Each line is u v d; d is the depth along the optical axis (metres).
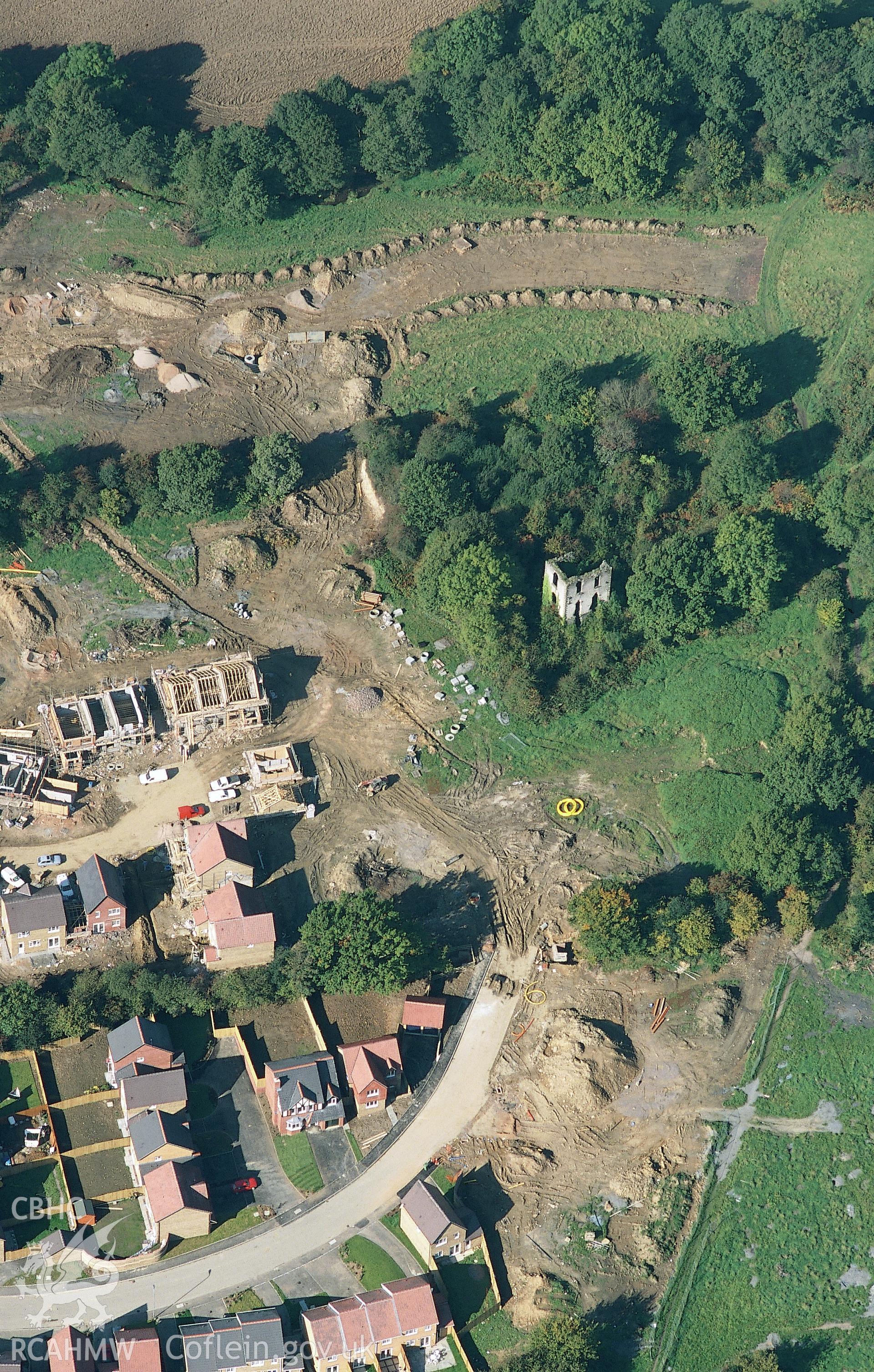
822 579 165.25
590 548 167.88
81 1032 133.50
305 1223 125.44
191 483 167.50
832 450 176.50
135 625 163.25
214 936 137.38
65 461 174.00
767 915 145.62
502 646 159.12
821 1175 131.25
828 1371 121.50
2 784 149.50
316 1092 128.50
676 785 154.62
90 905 139.38
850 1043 139.25
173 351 185.12
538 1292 122.69
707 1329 123.06
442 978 141.25
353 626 165.88
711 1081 136.12
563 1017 138.12
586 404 174.38
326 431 179.50
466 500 167.62
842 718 154.62
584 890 146.75
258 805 151.00
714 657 163.50
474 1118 132.38
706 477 171.00
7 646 161.38
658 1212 128.12
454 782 155.25
